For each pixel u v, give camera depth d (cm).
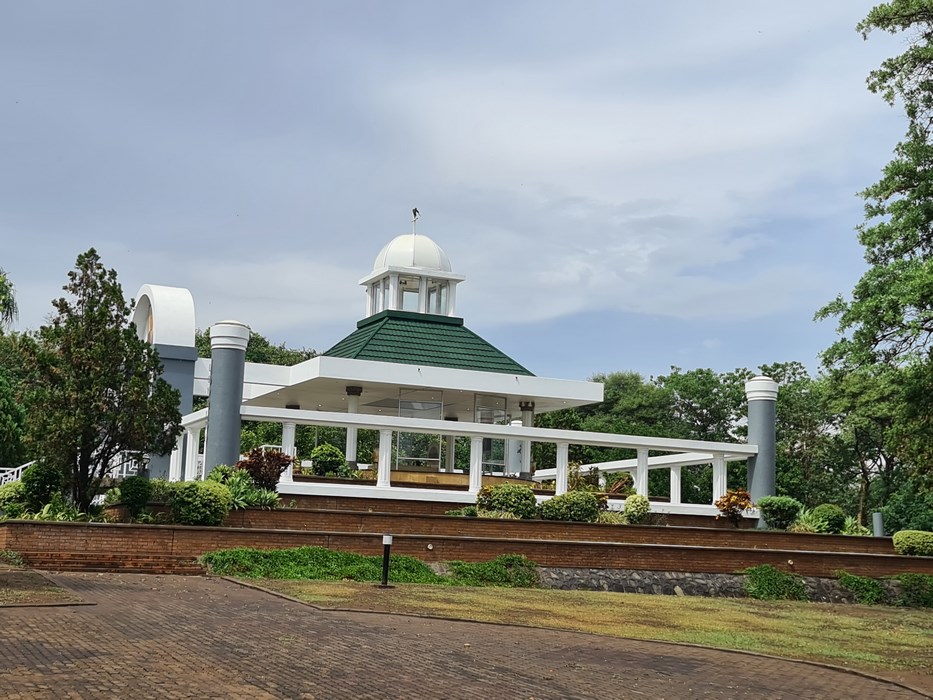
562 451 3412
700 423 6397
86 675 1055
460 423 3238
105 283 2544
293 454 3100
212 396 3031
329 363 3472
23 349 2442
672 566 2542
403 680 1135
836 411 3578
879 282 3089
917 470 3189
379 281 4178
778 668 1421
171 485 2562
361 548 2308
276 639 1332
